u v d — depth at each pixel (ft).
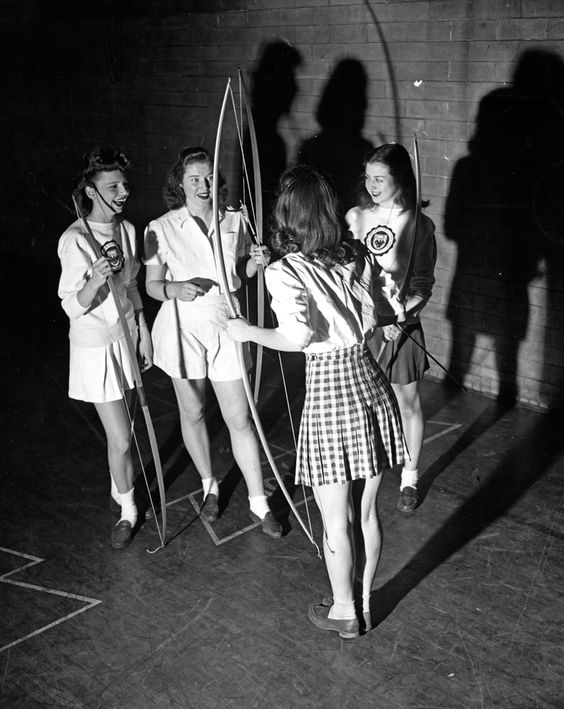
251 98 17.58
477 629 9.61
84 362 10.70
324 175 8.60
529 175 13.93
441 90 14.57
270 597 10.30
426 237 11.21
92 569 10.93
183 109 19.16
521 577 10.50
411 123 15.17
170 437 14.38
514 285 14.70
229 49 17.67
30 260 24.73
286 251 8.55
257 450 11.59
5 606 10.22
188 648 9.45
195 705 8.63
